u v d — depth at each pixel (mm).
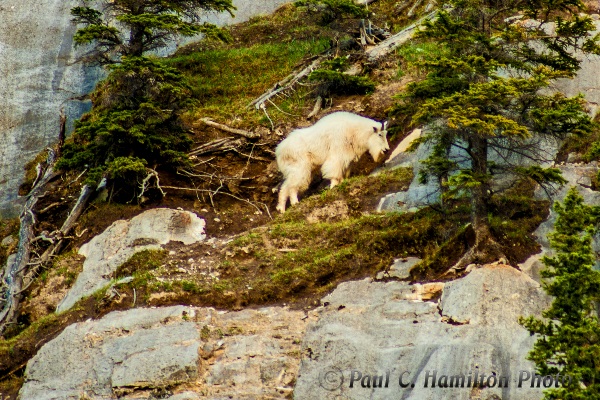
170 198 60875
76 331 49062
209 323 47719
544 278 43250
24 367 49938
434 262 48125
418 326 43938
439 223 50562
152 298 50031
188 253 53875
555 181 47625
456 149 55344
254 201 61188
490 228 48312
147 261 53469
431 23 51406
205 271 51938
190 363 45062
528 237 49062
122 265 53781
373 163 60531
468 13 52125
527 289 44469
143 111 61062
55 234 60312
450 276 47156
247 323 47719
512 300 43938
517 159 53312
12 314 55938
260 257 52312
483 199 48281
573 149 55031
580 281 38625
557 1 51312
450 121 45250
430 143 50438
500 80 46531
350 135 59312
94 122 60281
